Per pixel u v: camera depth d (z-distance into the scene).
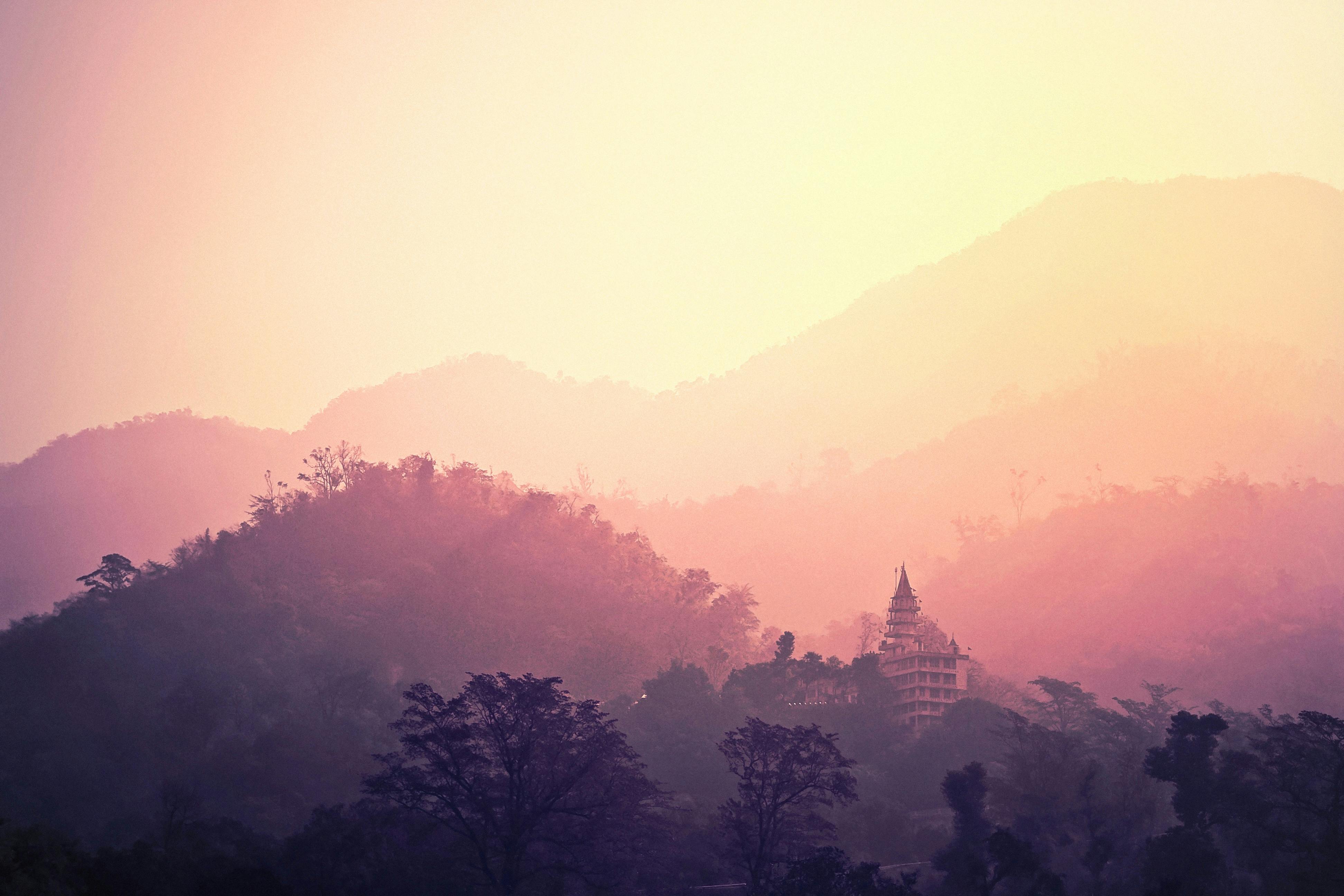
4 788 143.75
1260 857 105.25
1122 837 115.25
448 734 106.31
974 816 116.69
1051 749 135.88
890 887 96.88
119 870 82.69
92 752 155.62
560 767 108.94
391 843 103.00
